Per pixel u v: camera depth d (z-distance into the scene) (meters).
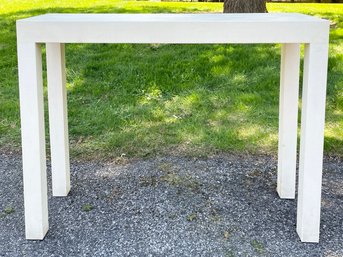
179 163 2.84
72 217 2.19
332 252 1.89
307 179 1.92
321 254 1.88
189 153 2.99
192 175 2.67
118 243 1.97
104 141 3.18
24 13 6.66
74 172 2.74
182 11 6.69
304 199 1.94
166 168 2.77
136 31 1.80
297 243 1.96
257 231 2.06
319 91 1.83
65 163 2.39
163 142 3.15
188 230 2.07
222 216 2.20
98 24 1.80
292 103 2.29
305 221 1.95
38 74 1.88
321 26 1.78
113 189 2.50
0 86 4.21
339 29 5.70
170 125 3.40
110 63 4.50
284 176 2.37
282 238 2.00
